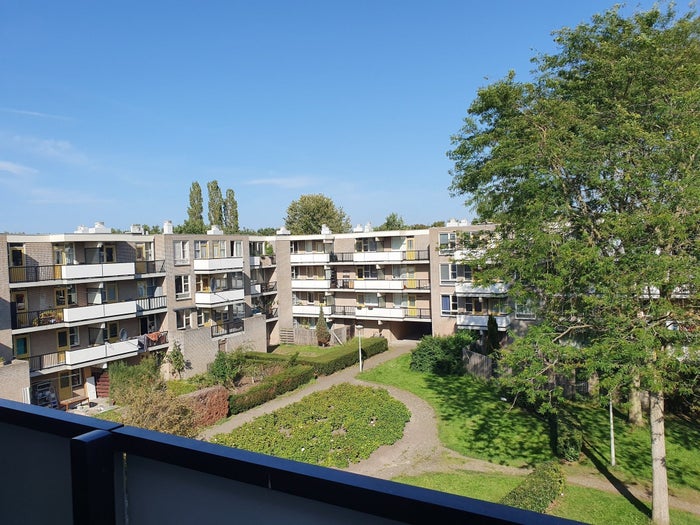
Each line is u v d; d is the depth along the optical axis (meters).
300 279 44.12
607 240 14.31
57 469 2.57
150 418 15.80
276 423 21.05
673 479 15.34
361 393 24.91
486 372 26.81
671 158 12.54
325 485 1.68
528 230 14.55
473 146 17.53
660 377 12.20
